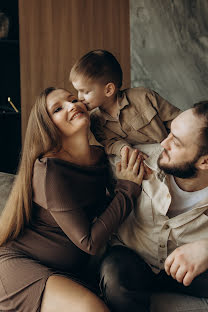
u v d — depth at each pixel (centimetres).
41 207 143
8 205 148
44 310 124
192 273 117
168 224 131
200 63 292
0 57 370
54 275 129
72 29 330
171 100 325
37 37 325
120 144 153
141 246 137
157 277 136
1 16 340
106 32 337
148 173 137
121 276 122
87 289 123
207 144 122
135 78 347
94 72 166
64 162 138
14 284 131
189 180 131
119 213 131
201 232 131
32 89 328
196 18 288
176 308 123
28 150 145
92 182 144
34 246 141
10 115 360
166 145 129
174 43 311
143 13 330
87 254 144
